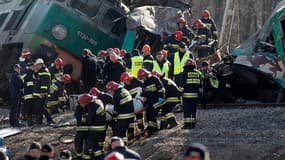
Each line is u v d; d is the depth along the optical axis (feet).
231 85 180.04
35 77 180.65
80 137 139.33
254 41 180.34
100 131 136.26
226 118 150.51
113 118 140.56
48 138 160.56
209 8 348.18
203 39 195.00
